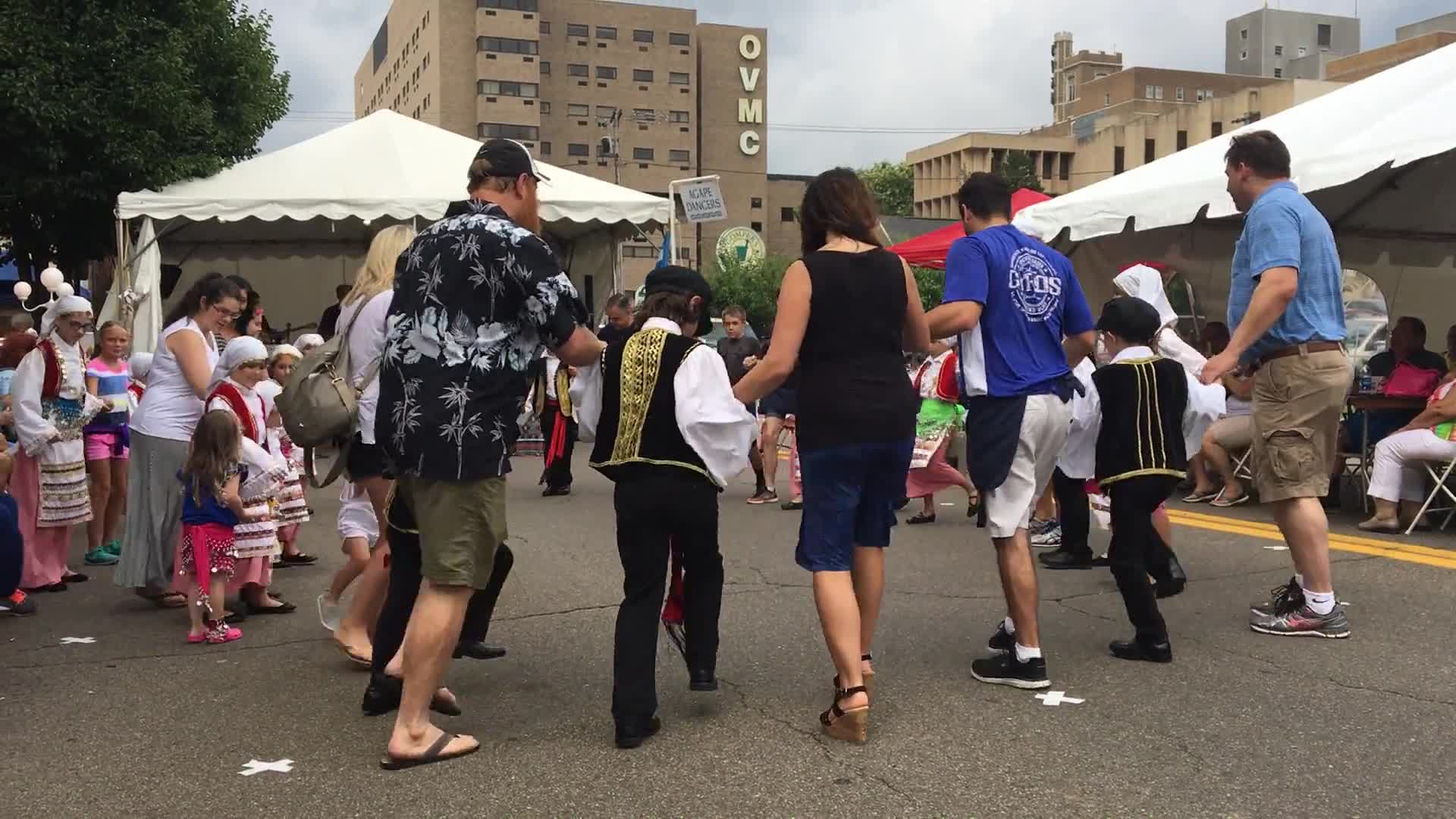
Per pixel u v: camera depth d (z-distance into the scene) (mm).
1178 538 7441
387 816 3141
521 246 3443
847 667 3680
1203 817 3072
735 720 3920
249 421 5566
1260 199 4945
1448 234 11250
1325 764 3445
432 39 94812
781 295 3750
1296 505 4906
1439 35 82062
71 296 6367
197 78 18609
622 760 3547
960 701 4098
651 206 13766
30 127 15695
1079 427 5613
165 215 12352
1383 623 5125
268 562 5738
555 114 96875
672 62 100250
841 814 3111
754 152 105188
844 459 3711
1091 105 129000
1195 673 4398
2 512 5535
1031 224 10453
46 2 15750
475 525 3477
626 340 3885
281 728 3908
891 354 3814
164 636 5289
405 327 3490
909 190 117000
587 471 12031
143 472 5758
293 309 17422
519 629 5242
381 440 3518
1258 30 157250
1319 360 4824
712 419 3736
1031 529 7430
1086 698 4109
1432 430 7395
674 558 4129
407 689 3516
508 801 3234
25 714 4094
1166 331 6379
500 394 3482
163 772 3496
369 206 12758
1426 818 3055
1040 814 3102
